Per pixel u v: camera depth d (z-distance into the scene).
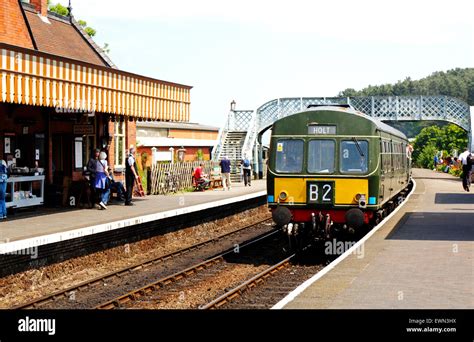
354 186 15.91
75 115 22.25
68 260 14.55
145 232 18.20
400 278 10.47
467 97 181.38
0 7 20.20
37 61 15.57
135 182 25.89
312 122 16.27
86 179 20.41
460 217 19.36
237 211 26.86
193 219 21.75
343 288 9.74
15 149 20.02
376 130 16.19
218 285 13.69
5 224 15.74
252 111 44.53
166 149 51.84
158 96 21.88
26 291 12.87
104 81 18.56
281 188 16.28
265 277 14.03
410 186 37.75
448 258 12.33
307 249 18.02
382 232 15.95
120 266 15.98
